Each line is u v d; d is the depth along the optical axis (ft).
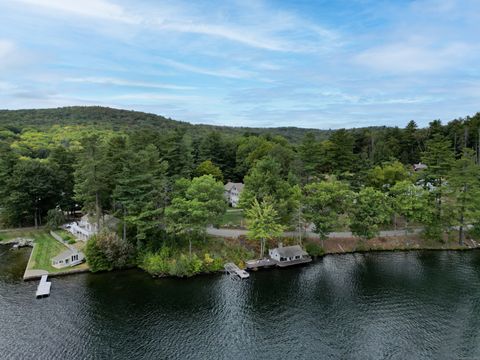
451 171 224.12
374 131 483.92
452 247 217.15
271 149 329.93
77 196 206.69
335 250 209.26
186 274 172.35
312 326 129.70
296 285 165.17
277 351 114.62
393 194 238.27
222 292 157.69
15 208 244.42
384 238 221.46
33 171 248.52
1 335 120.98
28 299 148.05
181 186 203.21
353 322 132.05
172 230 175.32
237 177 366.02
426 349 114.93
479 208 219.61
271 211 190.08
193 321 133.08
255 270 182.70
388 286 163.32
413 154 407.23
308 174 287.69
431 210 213.66
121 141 252.62
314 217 200.34
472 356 111.04
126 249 183.11
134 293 155.63
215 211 193.16
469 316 135.64
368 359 110.22
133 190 180.86
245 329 127.85
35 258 192.95
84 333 123.75
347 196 207.72
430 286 162.71
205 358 110.73
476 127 386.93
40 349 113.80
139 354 112.37
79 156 211.82
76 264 184.96
